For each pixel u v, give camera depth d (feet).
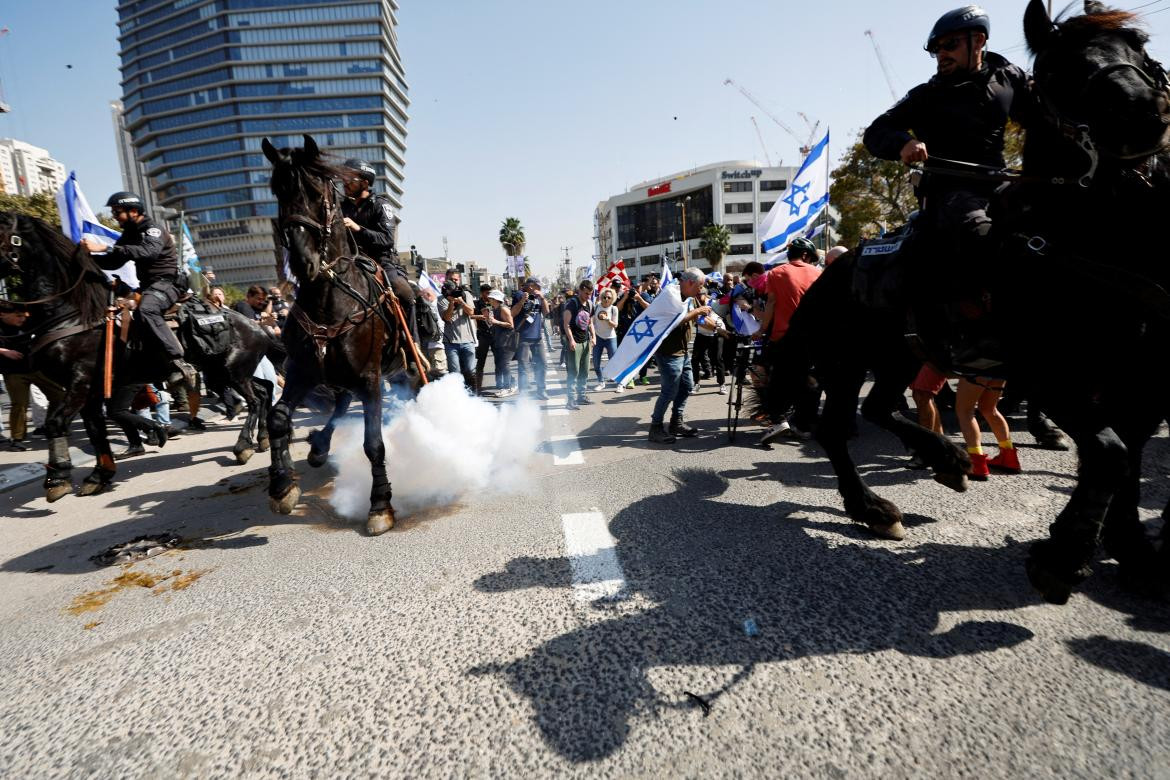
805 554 9.45
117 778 5.72
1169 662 6.43
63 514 14.62
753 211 278.67
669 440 18.72
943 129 8.58
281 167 10.97
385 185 444.96
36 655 8.01
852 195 101.14
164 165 433.07
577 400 30.35
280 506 11.68
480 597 8.70
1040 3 7.25
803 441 17.63
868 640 7.09
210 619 8.64
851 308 9.96
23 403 23.57
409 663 7.20
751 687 6.39
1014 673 6.37
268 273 417.08
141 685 7.15
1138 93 6.14
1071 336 6.82
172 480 17.42
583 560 9.74
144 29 442.91
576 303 28.68
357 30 425.69
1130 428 7.69
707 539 10.30
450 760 5.65
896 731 5.66
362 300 11.90
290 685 6.93
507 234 222.89
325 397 15.74
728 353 30.81
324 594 9.16
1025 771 5.13
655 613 7.96
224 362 18.88
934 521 10.50
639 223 322.14
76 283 14.85
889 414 10.98
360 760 5.73
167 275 17.04
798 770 5.29
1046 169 7.06
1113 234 6.59
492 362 59.21
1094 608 7.53
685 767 5.40
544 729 5.97
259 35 419.13
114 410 17.47
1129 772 5.06
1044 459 14.08
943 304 8.29
